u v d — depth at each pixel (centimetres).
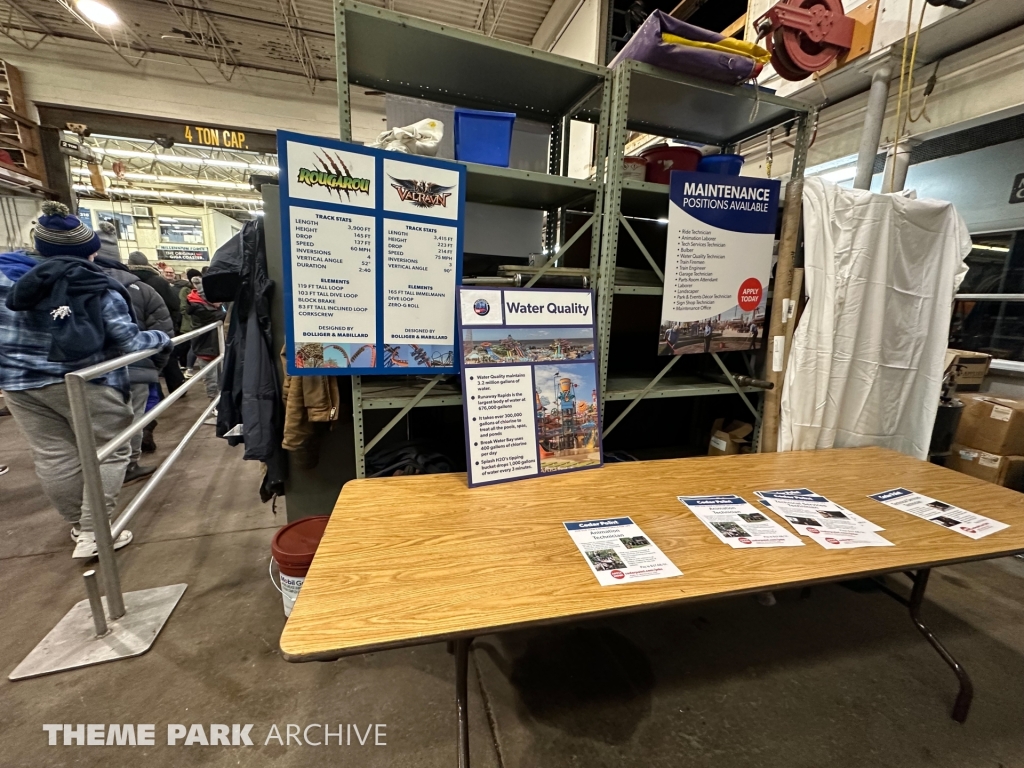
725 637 169
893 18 222
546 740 128
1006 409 237
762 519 122
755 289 188
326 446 200
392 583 92
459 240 145
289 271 130
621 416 185
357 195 131
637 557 103
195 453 332
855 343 194
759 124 210
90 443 145
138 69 524
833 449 190
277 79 564
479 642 164
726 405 241
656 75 161
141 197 909
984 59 217
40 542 213
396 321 142
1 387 176
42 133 519
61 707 133
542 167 203
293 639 76
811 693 144
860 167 244
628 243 236
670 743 127
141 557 205
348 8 126
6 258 180
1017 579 206
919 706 140
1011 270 254
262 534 227
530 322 147
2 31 477
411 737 127
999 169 249
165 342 212
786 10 179
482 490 135
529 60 153
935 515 127
